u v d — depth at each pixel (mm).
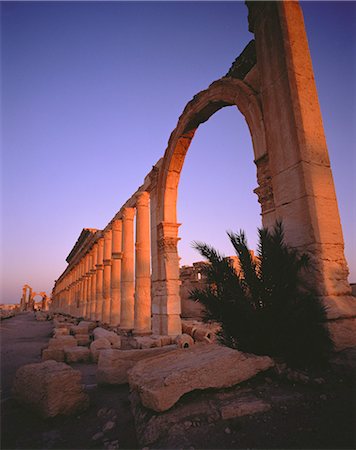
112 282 18453
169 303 11039
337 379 3730
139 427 3367
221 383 3773
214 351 4496
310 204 4840
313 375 3846
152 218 13141
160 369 4129
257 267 4973
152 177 13445
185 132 10898
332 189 5184
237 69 7566
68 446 3258
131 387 4426
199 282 22297
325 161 5273
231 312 4711
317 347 4129
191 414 3285
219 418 3164
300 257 4871
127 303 16078
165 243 11664
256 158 6246
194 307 22344
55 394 4020
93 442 3307
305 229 4828
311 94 5543
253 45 6941
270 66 5883
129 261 16812
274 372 4082
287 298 4438
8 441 3412
